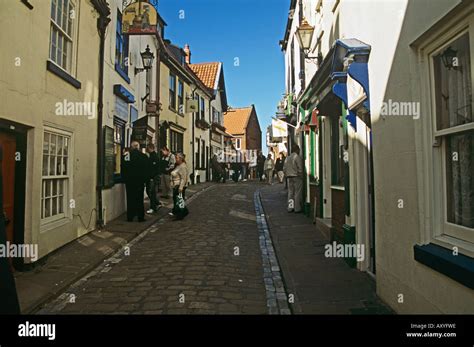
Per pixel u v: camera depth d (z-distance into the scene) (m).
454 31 3.09
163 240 7.77
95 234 7.91
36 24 5.63
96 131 8.41
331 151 8.12
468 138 3.14
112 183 9.38
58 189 6.79
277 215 10.80
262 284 5.35
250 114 50.06
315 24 9.71
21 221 5.48
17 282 5.01
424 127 3.52
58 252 6.48
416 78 3.57
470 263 2.84
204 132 25.00
